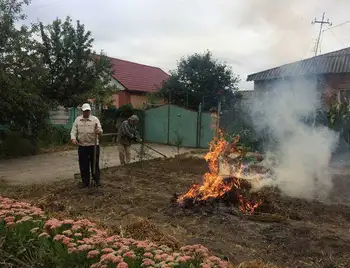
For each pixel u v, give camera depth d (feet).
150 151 54.75
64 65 68.39
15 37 46.85
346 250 15.62
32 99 46.75
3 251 12.29
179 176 30.86
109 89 78.69
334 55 69.15
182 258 10.39
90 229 13.01
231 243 16.19
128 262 10.61
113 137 64.54
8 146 45.96
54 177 32.76
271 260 14.55
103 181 28.45
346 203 23.75
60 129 59.16
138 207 21.61
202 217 19.76
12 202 17.06
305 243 16.22
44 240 12.13
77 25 69.10
